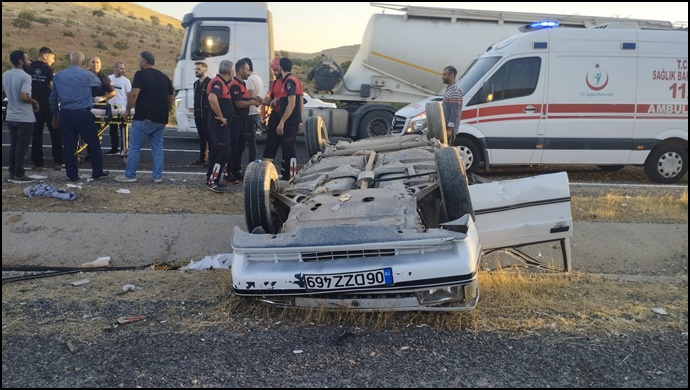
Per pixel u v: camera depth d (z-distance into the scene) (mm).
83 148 10281
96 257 6270
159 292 5098
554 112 9578
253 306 4543
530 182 5203
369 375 3551
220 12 13758
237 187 8562
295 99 8078
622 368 3652
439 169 4703
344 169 5789
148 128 8484
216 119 7938
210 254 6375
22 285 5359
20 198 7562
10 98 8164
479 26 13844
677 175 9852
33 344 4047
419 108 10461
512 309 4543
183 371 3625
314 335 4117
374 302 4070
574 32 9641
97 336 4172
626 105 9602
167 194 7984
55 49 43562
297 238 4078
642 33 9688
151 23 77688
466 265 3891
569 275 5434
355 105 14516
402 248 3967
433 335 4082
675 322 4352
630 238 6688
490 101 9547
